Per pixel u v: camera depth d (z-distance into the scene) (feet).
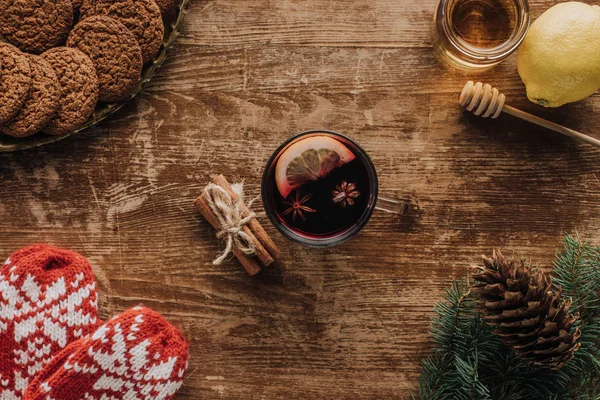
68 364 2.08
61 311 2.14
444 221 2.18
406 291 2.18
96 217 2.17
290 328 2.17
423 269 2.18
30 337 2.13
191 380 2.17
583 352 2.05
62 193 2.16
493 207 2.19
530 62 2.06
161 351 2.12
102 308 2.17
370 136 2.18
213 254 2.17
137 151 2.17
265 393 2.17
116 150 2.16
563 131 2.12
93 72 2.05
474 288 1.95
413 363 2.18
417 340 2.18
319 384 2.18
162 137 2.17
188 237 2.17
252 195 2.17
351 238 2.17
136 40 2.06
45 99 2.02
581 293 2.07
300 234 2.02
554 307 1.91
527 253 2.18
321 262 2.17
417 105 2.18
